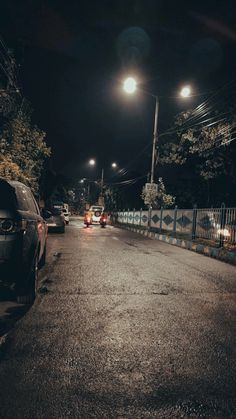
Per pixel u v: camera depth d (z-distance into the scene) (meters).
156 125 25.88
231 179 26.80
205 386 3.21
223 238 14.24
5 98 15.65
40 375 3.35
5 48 14.02
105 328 4.68
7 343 4.09
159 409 2.83
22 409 2.80
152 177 26.16
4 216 5.27
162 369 3.53
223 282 8.08
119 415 2.74
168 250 14.51
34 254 5.81
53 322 4.86
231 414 2.79
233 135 22.11
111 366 3.56
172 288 7.18
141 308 5.65
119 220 42.97
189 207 31.20
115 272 8.71
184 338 4.40
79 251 12.70
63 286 7.04
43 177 33.75
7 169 15.03
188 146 25.14
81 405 2.87
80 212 98.50
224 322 5.09
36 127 19.05
